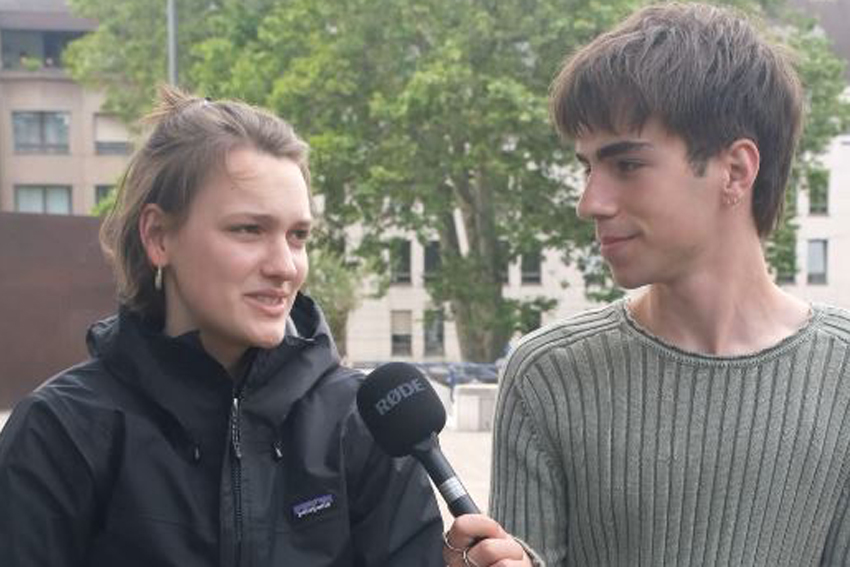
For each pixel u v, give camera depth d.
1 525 2.07
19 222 15.00
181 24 26.06
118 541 2.10
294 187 2.15
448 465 2.09
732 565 2.15
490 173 19.97
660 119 2.03
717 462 2.14
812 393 2.15
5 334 14.92
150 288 2.24
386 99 19.11
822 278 38.34
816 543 2.20
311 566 2.16
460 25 19.17
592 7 18.22
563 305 37.41
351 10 19.38
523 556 1.92
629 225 2.09
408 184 19.70
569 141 2.20
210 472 2.15
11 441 2.11
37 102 39.53
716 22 2.11
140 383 2.13
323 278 21.97
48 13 40.88
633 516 2.18
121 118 30.53
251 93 20.38
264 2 24.05
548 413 2.25
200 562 2.11
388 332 38.09
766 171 2.13
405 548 2.24
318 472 2.19
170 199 2.15
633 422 2.18
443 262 22.58
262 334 2.12
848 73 35.75
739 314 2.19
